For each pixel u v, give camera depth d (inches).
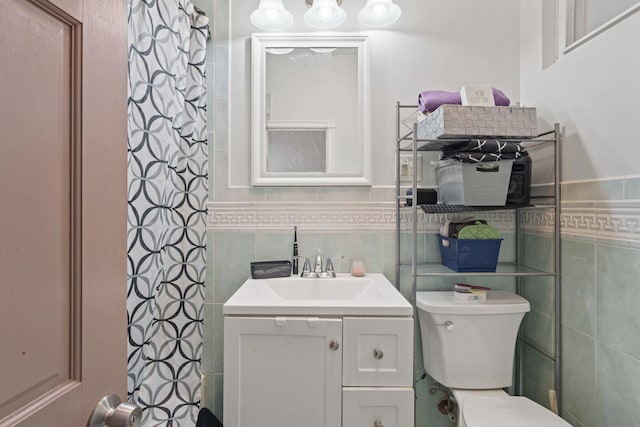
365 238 63.1
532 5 59.2
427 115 55.0
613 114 42.3
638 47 38.9
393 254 62.9
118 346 21.5
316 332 44.4
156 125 47.6
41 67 16.3
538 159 57.4
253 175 62.6
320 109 63.3
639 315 38.6
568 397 50.0
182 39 55.1
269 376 44.8
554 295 52.5
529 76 60.1
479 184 51.3
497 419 43.5
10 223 14.9
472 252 54.7
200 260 60.0
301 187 63.3
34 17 15.9
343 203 63.3
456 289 57.1
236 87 63.7
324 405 44.7
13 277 15.0
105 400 20.1
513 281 62.6
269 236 63.4
